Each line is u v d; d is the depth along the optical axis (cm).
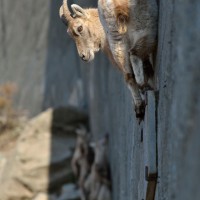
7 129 4719
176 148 876
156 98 1222
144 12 1181
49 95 4534
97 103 3447
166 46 1059
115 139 2589
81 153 3381
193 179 747
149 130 1232
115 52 1231
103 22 1225
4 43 5075
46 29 4506
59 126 3922
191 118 771
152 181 1231
